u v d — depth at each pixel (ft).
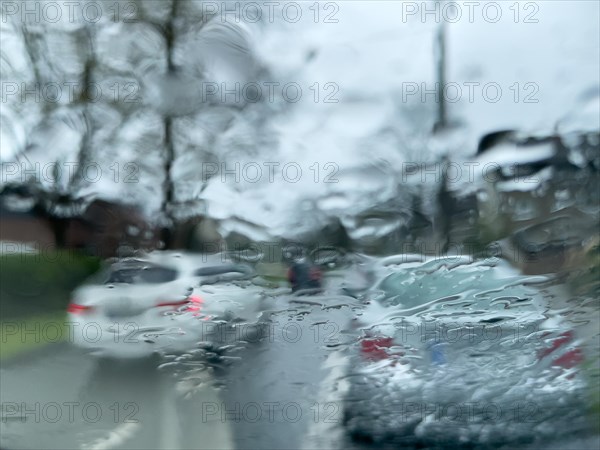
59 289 31.83
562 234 23.50
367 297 22.47
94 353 21.04
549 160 28.76
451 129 34.71
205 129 45.55
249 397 16.57
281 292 26.89
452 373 16.02
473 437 13.58
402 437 13.96
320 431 14.40
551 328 17.66
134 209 45.37
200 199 43.75
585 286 20.26
